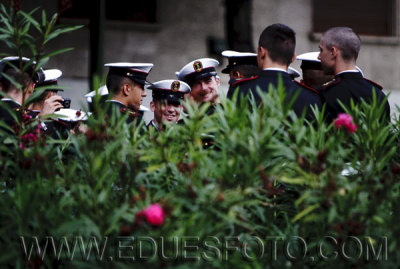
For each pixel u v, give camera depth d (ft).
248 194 13.60
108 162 13.26
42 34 15.58
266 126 13.08
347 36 20.48
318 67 23.53
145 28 66.13
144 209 12.18
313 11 72.08
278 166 13.67
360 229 12.82
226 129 13.48
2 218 13.53
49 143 15.24
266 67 18.90
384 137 14.61
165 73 66.90
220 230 12.97
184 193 13.03
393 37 74.13
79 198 12.89
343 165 13.52
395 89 74.23
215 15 67.97
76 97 57.62
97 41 38.60
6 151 14.66
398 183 13.52
